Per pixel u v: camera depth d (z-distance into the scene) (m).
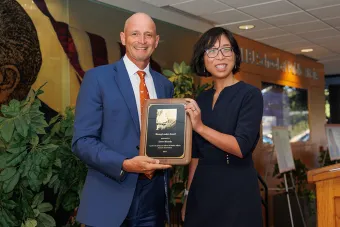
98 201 2.01
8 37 3.68
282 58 8.12
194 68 2.45
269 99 7.59
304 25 6.23
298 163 6.89
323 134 9.75
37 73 3.90
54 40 4.05
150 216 2.09
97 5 4.47
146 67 2.21
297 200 5.80
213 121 2.23
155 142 1.98
